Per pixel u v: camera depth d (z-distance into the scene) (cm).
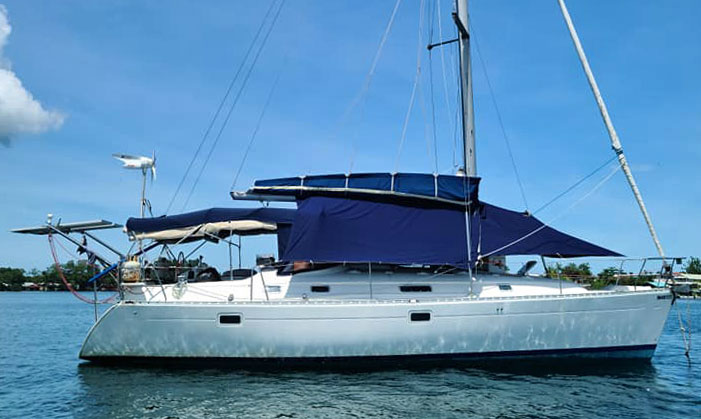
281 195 1148
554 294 1041
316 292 1069
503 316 1008
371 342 990
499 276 1152
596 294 1034
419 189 1123
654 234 1098
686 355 1209
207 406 770
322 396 815
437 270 1145
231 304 984
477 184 1130
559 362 1027
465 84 1278
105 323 1002
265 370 988
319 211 1086
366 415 725
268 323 986
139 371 989
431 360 1007
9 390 913
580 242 1117
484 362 1014
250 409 754
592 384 896
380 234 1080
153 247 1163
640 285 1150
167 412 746
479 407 762
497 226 1134
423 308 997
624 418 719
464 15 1291
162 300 1041
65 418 731
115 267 1072
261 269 1127
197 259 1214
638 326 1042
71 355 1365
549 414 733
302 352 988
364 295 1072
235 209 1105
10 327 2300
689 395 835
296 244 1045
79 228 1077
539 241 1113
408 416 721
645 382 915
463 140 1277
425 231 1098
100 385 895
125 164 1182
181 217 1102
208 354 991
